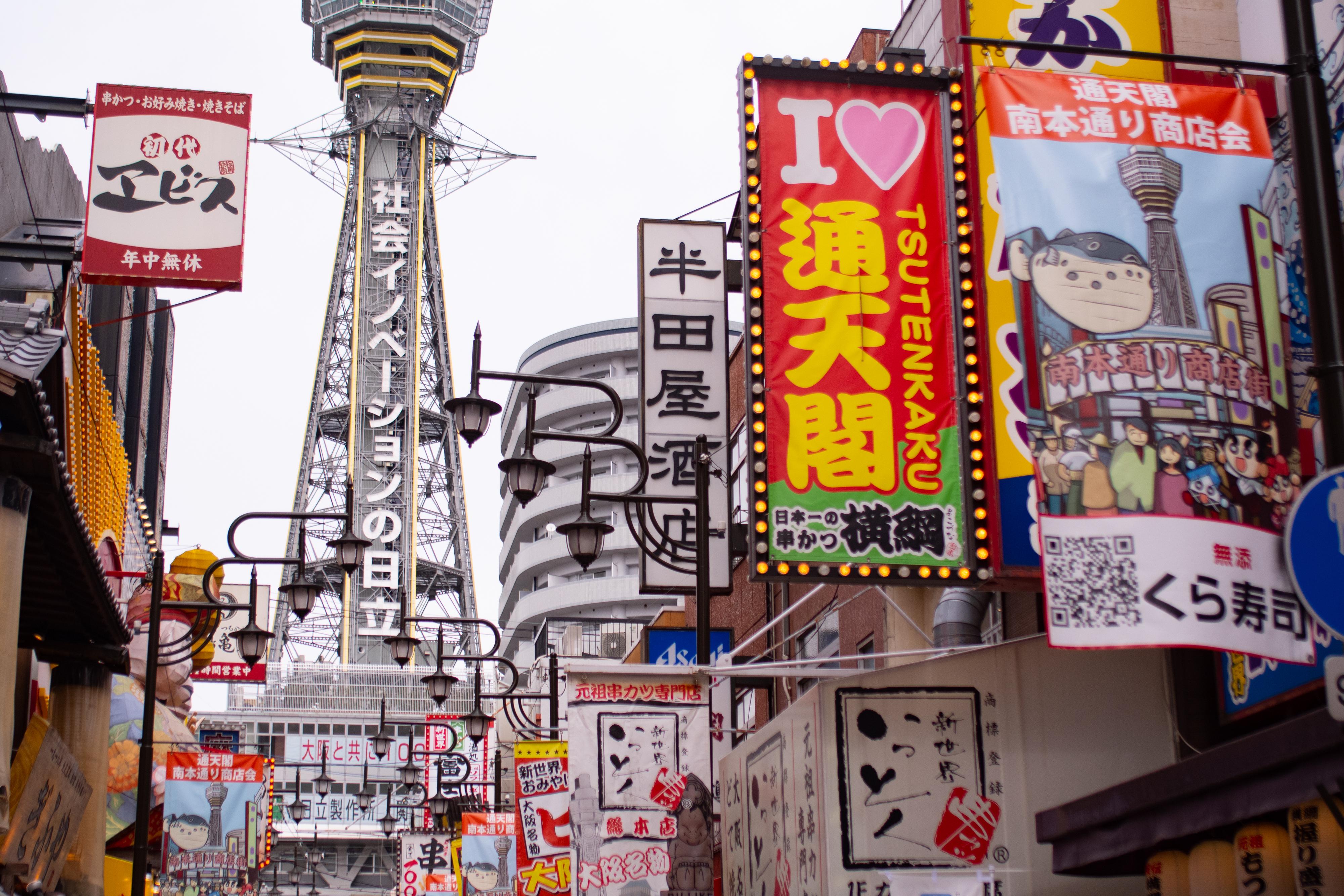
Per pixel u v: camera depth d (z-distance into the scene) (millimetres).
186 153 21875
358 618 151625
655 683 18391
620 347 134750
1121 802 11672
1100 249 12672
